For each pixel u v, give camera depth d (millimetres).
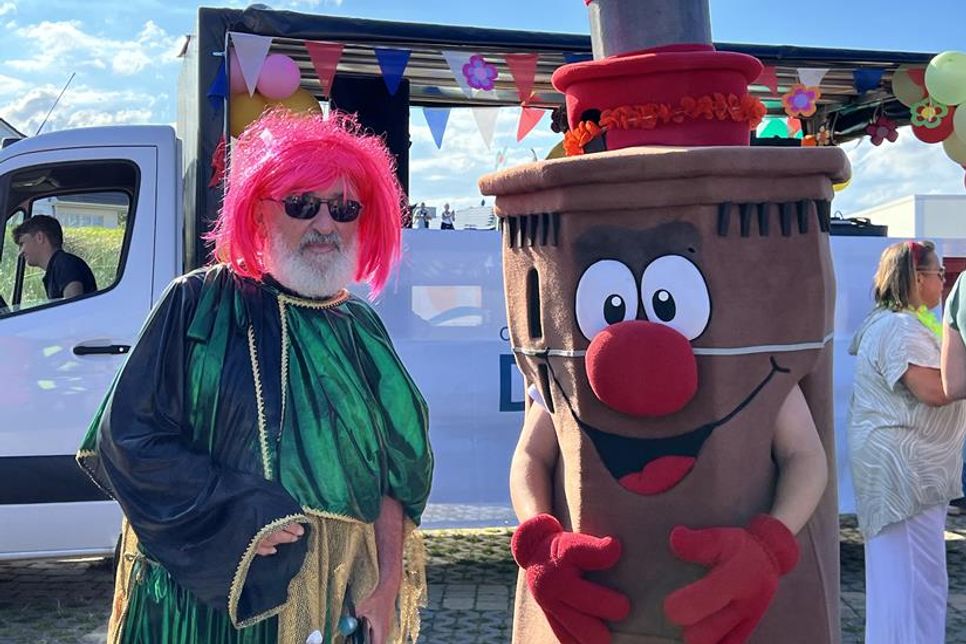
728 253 2100
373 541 2156
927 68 5656
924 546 3512
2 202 4719
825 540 2283
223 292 2049
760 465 2166
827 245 2217
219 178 4598
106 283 4781
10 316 4645
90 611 4949
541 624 2365
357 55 5492
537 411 2473
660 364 2037
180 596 1993
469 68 5133
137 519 1897
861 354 3600
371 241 2189
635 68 2213
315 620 1989
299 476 1980
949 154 6188
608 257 2168
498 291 5188
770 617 2170
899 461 3459
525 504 2344
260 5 4758
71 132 4852
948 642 4473
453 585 5414
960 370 3230
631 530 2172
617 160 2100
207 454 1962
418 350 5102
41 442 4613
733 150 2066
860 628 4703
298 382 2025
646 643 2150
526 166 2264
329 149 2047
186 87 5340
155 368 1941
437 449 5145
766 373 2143
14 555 4602
